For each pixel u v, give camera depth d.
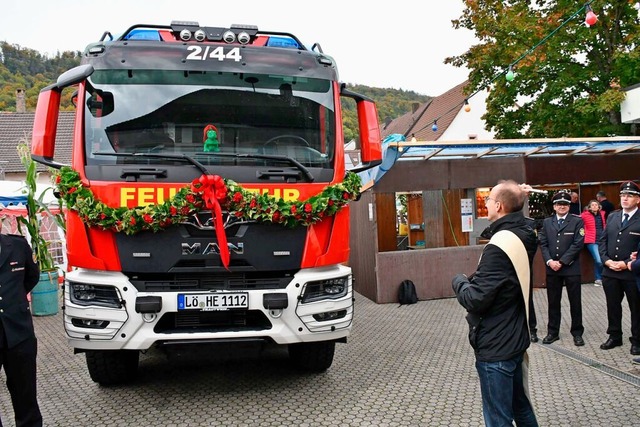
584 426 4.74
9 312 4.23
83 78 5.13
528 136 18.95
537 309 10.12
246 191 5.02
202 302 4.93
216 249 5.01
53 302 11.43
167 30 5.84
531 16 17.00
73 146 5.16
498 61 17.92
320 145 5.52
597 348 7.26
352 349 7.56
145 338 4.86
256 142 5.41
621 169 12.65
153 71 5.43
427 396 5.56
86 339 4.89
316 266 5.20
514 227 3.74
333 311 5.23
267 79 5.61
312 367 6.27
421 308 10.69
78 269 5.12
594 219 12.21
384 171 10.64
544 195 13.19
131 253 4.93
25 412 4.37
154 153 5.17
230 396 5.63
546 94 17.64
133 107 5.29
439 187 11.75
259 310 5.02
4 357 4.27
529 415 3.84
